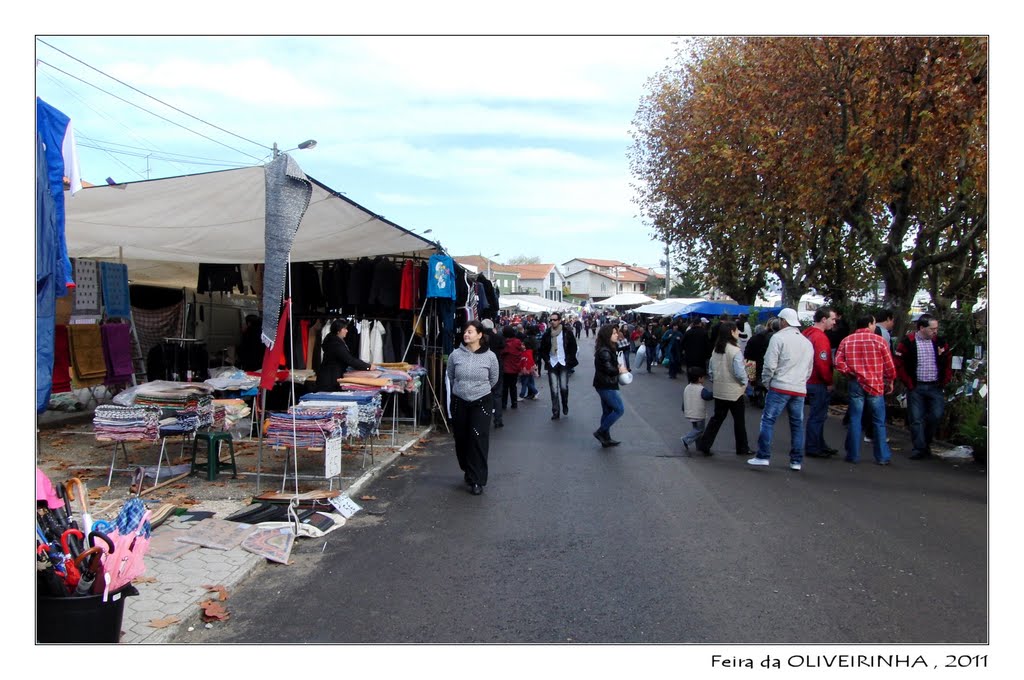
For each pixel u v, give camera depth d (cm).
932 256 1238
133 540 347
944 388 959
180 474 727
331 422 640
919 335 873
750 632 387
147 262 1242
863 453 927
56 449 864
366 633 385
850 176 1253
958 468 823
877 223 1805
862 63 1177
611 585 452
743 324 2050
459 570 480
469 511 629
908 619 404
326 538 552
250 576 469
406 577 468
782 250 1948
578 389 1795
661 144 2373
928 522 595
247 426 929
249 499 640
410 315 1119
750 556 507
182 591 429
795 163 1407
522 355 1412
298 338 1077
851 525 586
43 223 370
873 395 841
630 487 721
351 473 758
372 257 1095
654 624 396
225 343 1376
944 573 474
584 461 859
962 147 1029
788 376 804
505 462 852
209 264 1180
